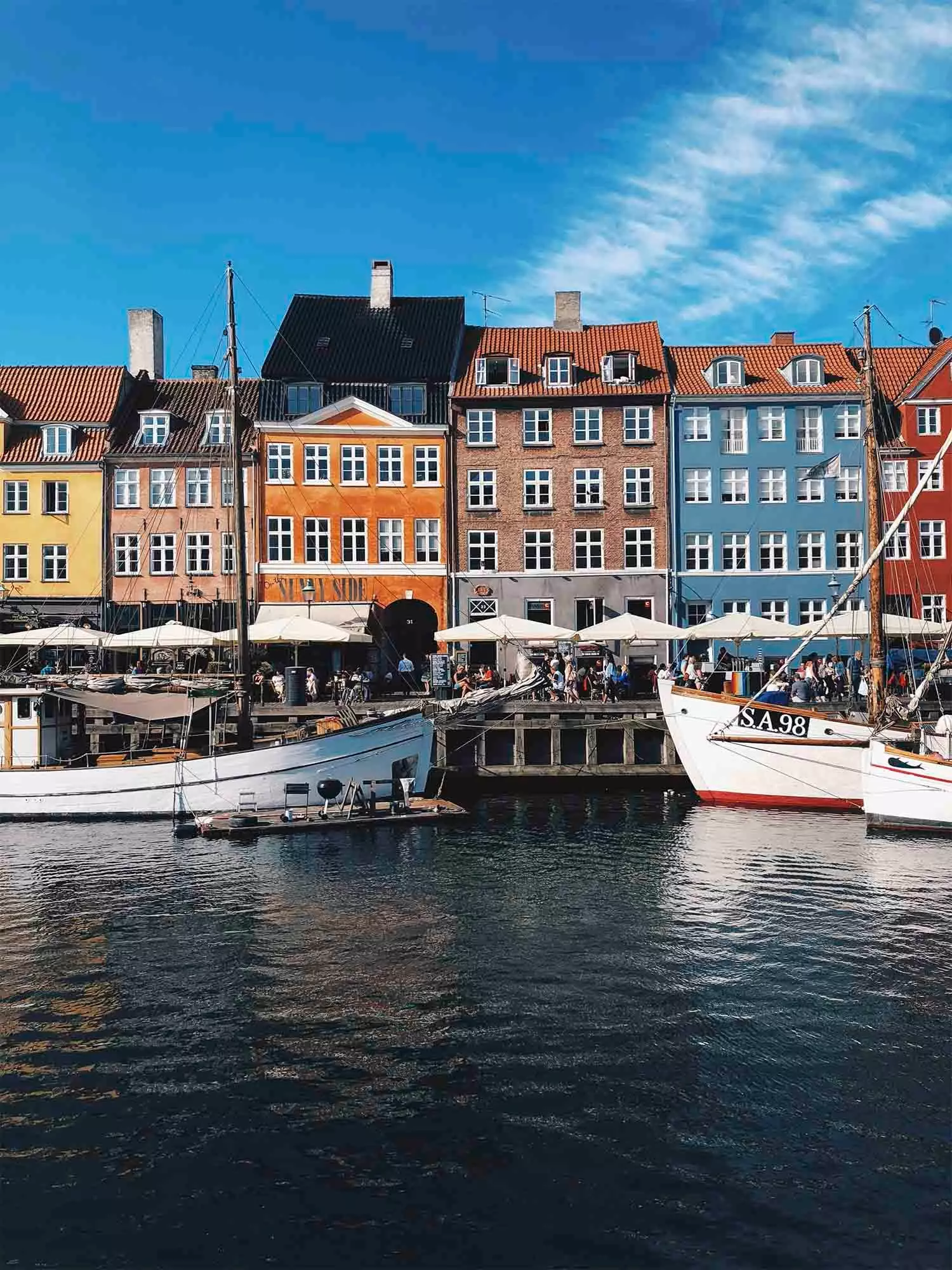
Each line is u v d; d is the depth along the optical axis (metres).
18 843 22.83
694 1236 8.09
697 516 44.81
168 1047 11.57
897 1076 10.74
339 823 24.50
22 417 44.75
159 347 50.81
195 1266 7.83
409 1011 12.57
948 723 25.62
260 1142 9.55
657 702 31.56
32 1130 9.80
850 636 33.94
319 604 42.78
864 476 44.81
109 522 44.06
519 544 44.69
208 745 27.84
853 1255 7.82
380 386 45.31
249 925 16.33
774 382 45.59
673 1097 10.30
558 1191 8.71
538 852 21.88
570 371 45.25
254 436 44.81
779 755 27.16
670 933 15.75
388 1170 9.06
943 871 19.81
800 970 14.02
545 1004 12.78
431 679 34.25
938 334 48.00
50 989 13.47
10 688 26.39
